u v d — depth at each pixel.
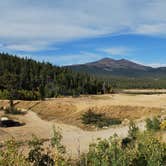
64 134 54.47
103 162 15.04
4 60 159.88
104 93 154.38
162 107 79.88
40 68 160.50
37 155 14.45
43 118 77.69
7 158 12.12
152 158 15.70
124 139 29.05
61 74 152.38
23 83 137.50
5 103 96.00
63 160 13.41
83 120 69.75
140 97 111.44
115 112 77.25
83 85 149.00
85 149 33.28
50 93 125.19
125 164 15.26
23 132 57.50
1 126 63.84
